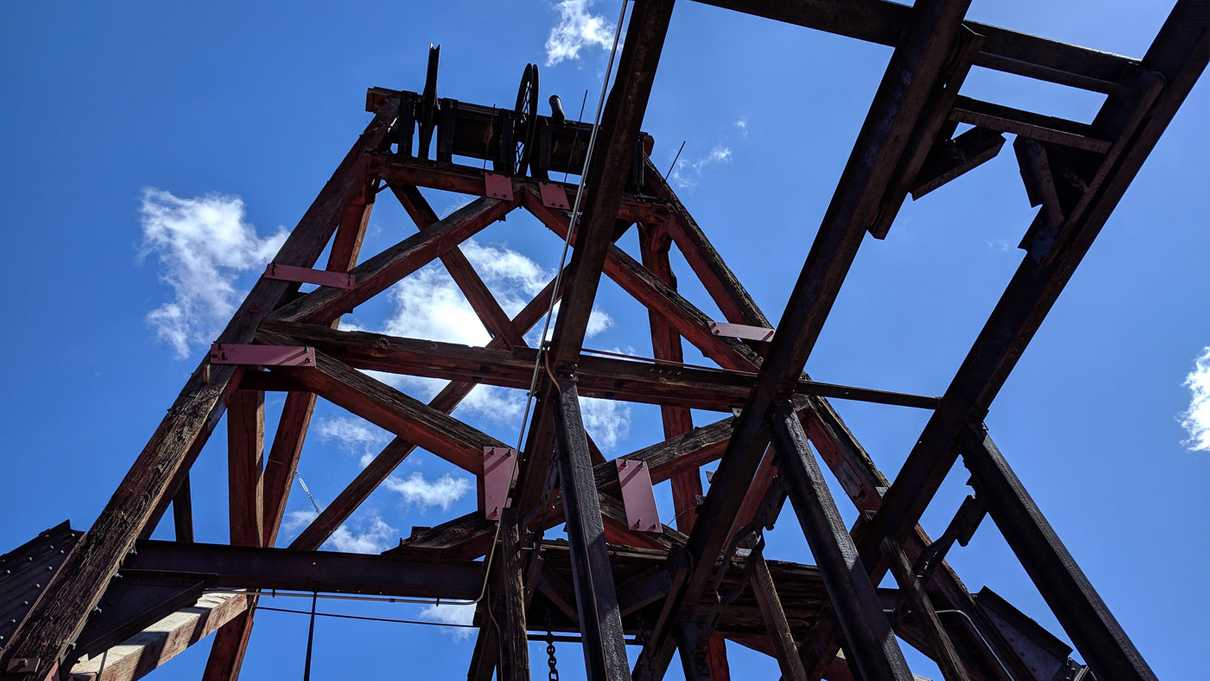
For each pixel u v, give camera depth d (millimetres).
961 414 5055
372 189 9578
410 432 6664
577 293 4770
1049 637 5586
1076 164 4512
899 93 4148
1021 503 4684
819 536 4539
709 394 6980
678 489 8703
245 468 7492
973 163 4477
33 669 4281
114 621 4801
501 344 8656
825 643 6074
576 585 4367
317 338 6863
